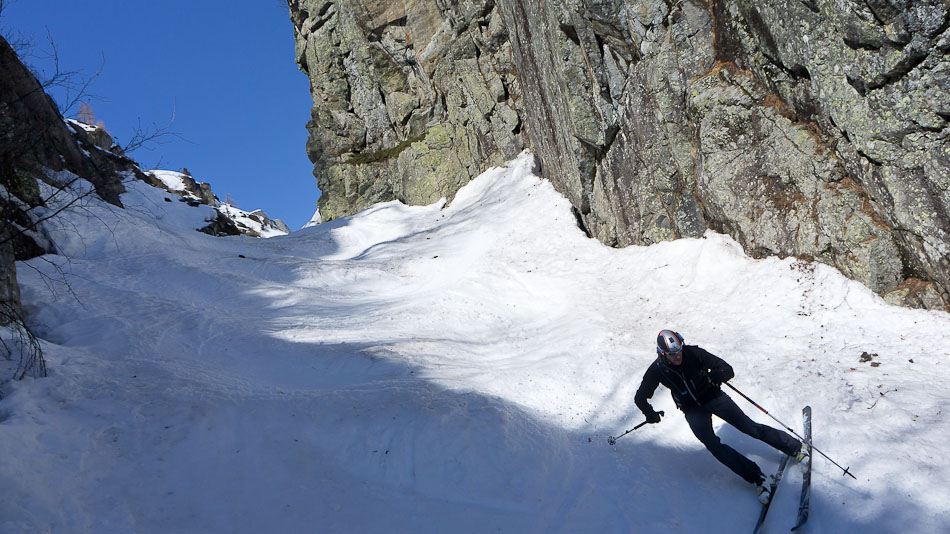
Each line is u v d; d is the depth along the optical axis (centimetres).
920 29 587
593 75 1176
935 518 389
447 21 2102
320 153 2652
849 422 513
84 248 1437
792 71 780
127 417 534
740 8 830
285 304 1193
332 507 436
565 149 1425
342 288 1359
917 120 623
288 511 428
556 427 585
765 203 866
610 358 734
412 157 2295
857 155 714
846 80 680
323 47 2502
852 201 751
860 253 737
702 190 970
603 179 1281
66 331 905
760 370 644
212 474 466
